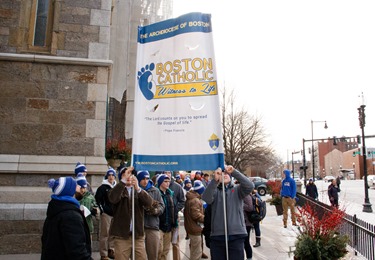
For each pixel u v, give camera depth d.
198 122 4.46
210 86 4.48
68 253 3.45
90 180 8.41
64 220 3.53
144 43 4.81
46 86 8.55
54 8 8.91
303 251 6.67
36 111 8.42
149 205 5.36
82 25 8.95
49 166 8.17
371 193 36.59
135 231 5.27
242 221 4.89
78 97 8.66
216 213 4.91
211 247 4.93
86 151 8.52
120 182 5.04
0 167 7.91
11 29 8.66
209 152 4.39
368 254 7.71
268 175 79.75
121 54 18.23
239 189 4.94
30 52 8.62
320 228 6.96
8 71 8.43
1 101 8.30
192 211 6.77
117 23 18.41
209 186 4.71
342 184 57.28
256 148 33.47
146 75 4.71
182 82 4.56
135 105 4.68
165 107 4.58
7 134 8.23
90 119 8.65
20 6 8.80
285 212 12.64
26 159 8.12
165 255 6.94
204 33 4.59
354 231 8.45
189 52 4.57
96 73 8.84
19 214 7.75
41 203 7.95
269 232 11.67
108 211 7.19
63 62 8.62
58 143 8.41
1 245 7.59
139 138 4.59
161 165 4.46
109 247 7.74
